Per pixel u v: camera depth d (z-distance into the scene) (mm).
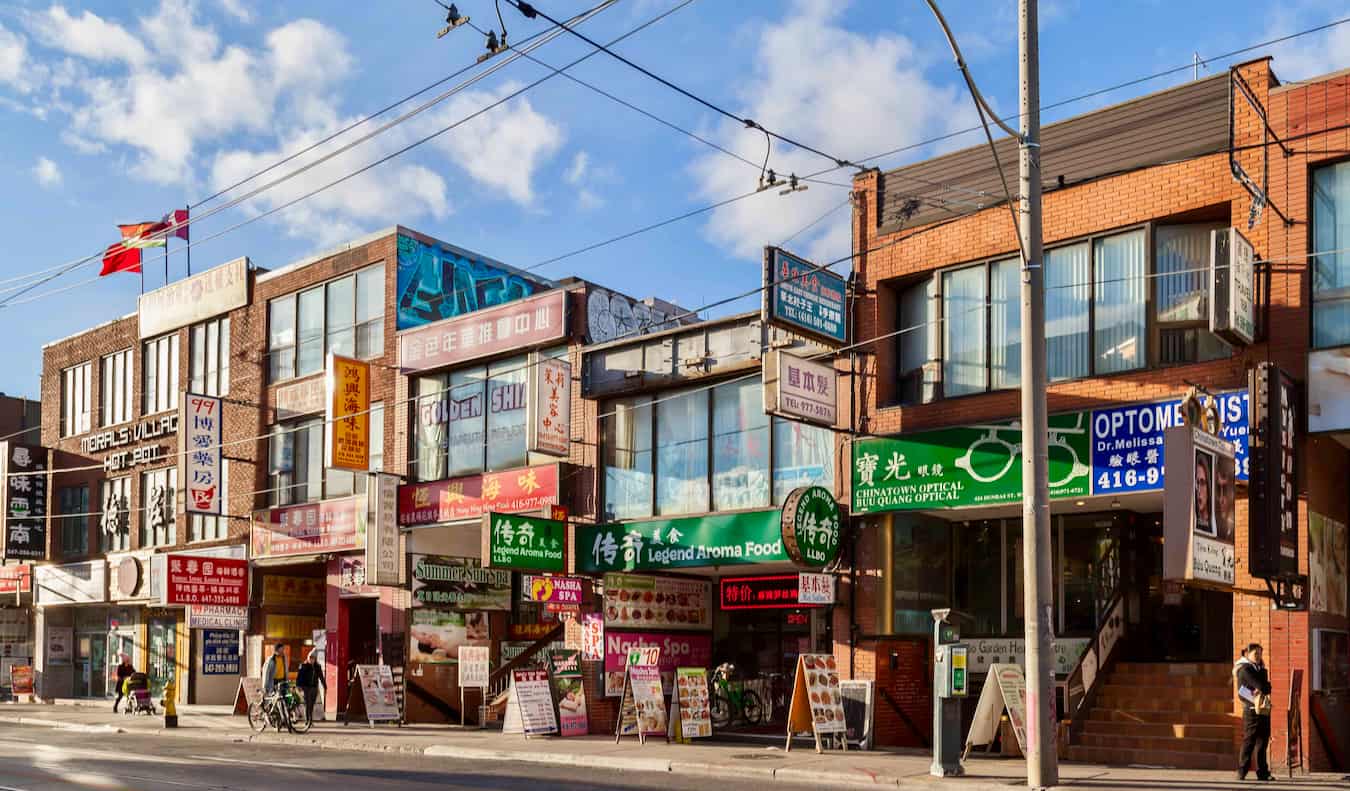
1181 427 15938
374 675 28391
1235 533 17500
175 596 31953
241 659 34906
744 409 24359
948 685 16922
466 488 28484
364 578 30844
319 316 33656
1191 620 21391
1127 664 20672
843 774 17078
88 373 41969
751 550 23219
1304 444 17453
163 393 38750
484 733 25578
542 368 25875
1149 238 19516
